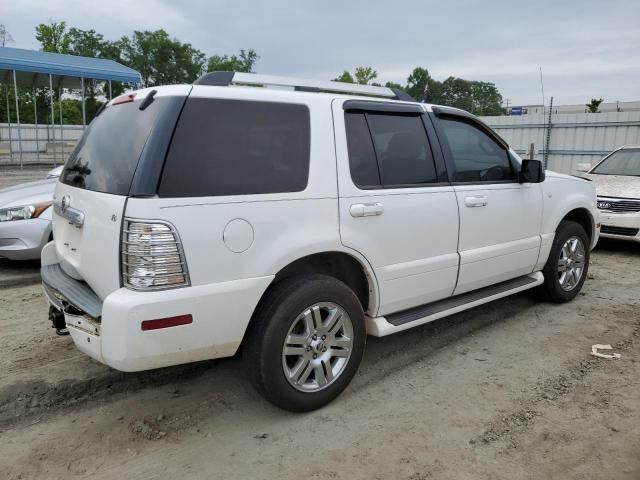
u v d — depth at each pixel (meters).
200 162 2.68
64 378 3.57
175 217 2.55
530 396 3.40
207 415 3.18
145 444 2.88
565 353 4.07
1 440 2.90
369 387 3.53
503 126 17.42
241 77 3.16
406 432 2.99
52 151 17.89
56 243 3.56
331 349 3.20
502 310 5.08
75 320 2.79
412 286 3.63
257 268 2.80
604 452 2.79
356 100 3.41
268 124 2.96
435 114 3.93
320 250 3.05
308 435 2.97
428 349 4.16
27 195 6.11
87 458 2.75
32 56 14.90
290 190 2.96
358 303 3.26
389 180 3.48
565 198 5.02
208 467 2.69
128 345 2.49
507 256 4.38
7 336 4.29
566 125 16.05
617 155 9.05
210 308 2.66
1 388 3.42
